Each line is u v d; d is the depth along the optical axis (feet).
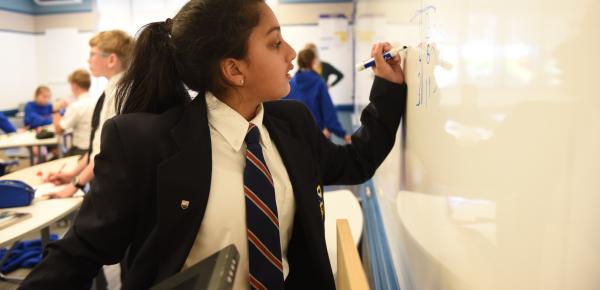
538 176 1.13
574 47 0.95
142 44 2.77
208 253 2.63
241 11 2.48
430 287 2.39
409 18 3.13
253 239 2.59
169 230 2.51
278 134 2.96
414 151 2.94
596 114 0.88
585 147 0.92
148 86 2.78
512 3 1.28
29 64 22.11
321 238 2.90
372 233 5.59
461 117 1.81
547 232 1.08
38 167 8.69
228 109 2.71
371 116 3.47
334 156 3.46
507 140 1.33
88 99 11.32
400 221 3.55
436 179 2.26
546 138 1.08
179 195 2.49
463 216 1.79
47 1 21.83
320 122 11.60
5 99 20.81
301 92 11.43
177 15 2.62
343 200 5.98
